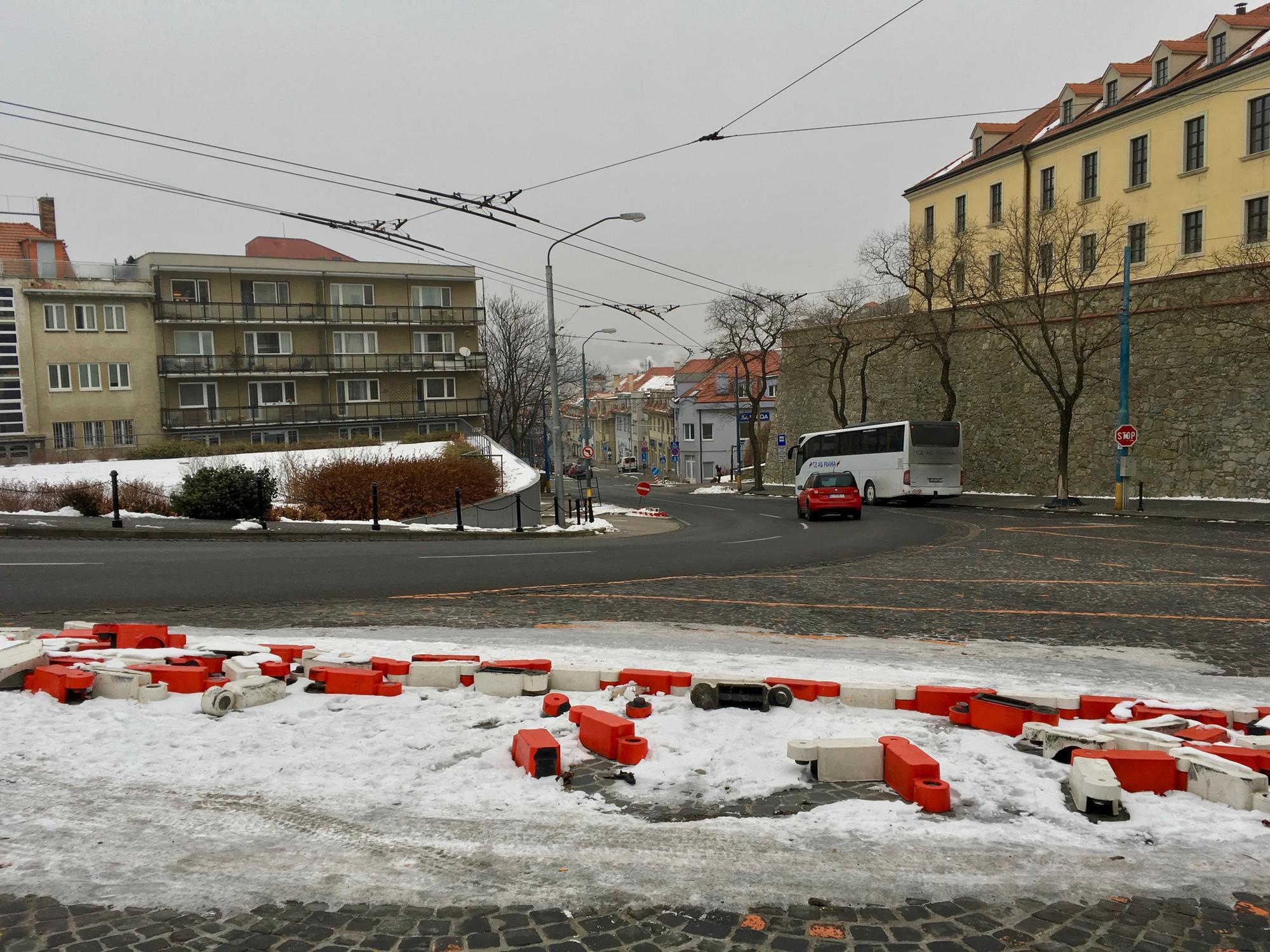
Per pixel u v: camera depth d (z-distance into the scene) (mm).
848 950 2875
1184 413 28594
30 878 3369
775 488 54750
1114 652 7750
